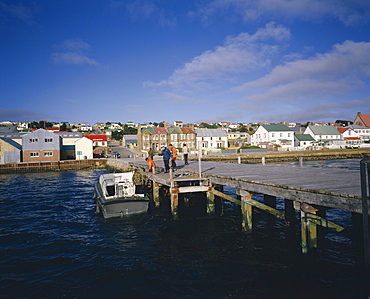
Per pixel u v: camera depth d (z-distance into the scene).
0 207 19.72
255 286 7.93
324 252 9.99
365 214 5.57
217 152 66.88
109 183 18.14
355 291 7.35
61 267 9.71
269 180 10.98
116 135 120.69
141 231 13.44
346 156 63.47
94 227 14.31
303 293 7.40
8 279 8.88
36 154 51.56
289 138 81.12
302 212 8.66
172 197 14.09
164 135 75.62
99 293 7.97
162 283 8.41
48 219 16.20
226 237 12.04
